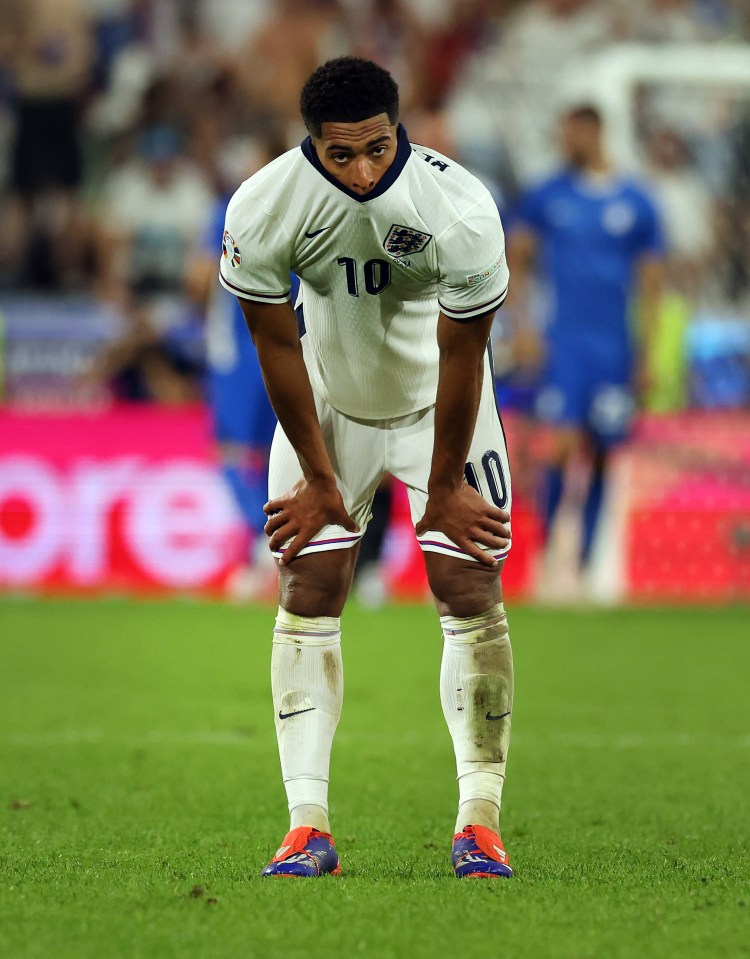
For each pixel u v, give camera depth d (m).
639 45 60.69
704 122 53.91
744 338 45.66
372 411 12.80
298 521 12.72
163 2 57.16
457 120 57.09
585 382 37.91
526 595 40.56
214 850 14.01
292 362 12.33
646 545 40.78
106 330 44.72
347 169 11.45
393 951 9.86
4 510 39.81
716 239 53.00
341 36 57.59
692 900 11.43
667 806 16.73
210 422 38.53
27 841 14.41
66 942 10.08
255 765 19.16
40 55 54.91
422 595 39.53
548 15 60.06
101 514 39.91
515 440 40.66
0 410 40.00
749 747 20.81
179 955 9.77
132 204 52.25
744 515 41.06
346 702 24.59
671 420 40.69
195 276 34.72
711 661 29.89
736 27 61.00
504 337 41.19
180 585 39.94
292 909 10.98
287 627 12.97
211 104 55.34
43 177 53.81
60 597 39.19
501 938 10.19
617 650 31.31
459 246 11.62
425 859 13.55
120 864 13.12
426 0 58.91
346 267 12.02
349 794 17.31
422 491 12.83
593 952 9.87
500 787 12.85
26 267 51.72
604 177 37.62
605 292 37.62
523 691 26.03
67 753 19.94
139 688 25.89
